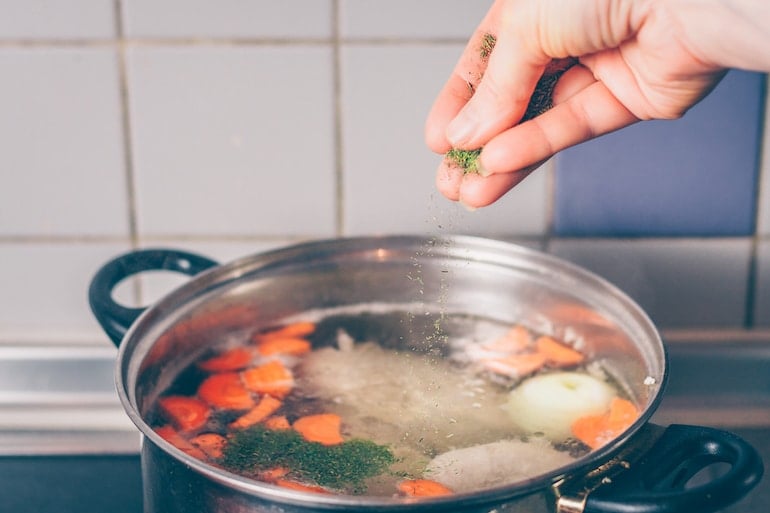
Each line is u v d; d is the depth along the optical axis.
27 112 0.84
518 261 0.77
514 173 0.67
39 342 0.88
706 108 0.83
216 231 0.87
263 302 0.77
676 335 0.87
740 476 0.56
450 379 0.72
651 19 0.61
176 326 0.72
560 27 0.62
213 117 0.84
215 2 0.82
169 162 0.85
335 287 0.79
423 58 0.83
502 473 0.63
